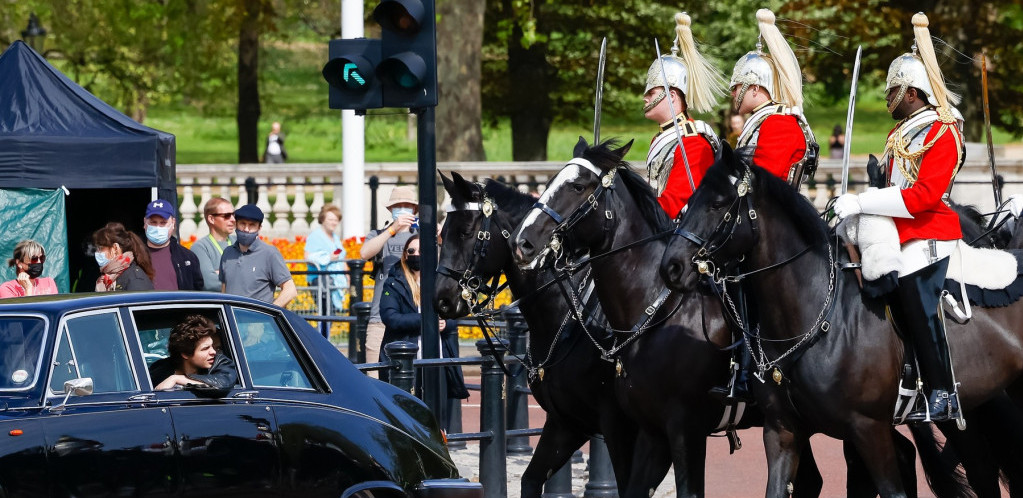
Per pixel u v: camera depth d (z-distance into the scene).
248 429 22.28
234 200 77.62
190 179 78.12
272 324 23.48
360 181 67.38
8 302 22.05
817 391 24.33
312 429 23.00
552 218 26.14
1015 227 28.77
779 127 27.42
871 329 24.62
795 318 24.42
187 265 40.59
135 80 127.31
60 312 21.12
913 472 26.86
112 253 37.47
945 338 24.86
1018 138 111.56
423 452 24.42
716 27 120.12
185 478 21.59
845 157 26.66
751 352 24.92
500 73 117.56
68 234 49.81
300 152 166.00
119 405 21.19
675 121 27.61
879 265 24.42
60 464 20.27
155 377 22.48
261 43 150.88
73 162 43.91
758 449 41.28
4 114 44.47
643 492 26.09
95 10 118.25
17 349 20.89
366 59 31.61
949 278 25.53
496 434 31.58
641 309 26.20
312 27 114.69
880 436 24.56
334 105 31.78
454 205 28.97
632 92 120.00
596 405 27.48
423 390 31.98
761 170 24.41
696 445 25.98
